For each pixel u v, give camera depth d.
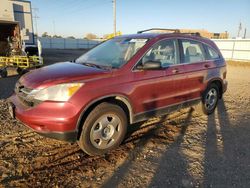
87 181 2.96
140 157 3.56
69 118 3.11
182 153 3.71
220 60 5.52
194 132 4.56
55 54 31.61
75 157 3.52
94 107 3.39
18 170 3.15
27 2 16.64
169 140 4.17
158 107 4.19
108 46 4.57
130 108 3.76
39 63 13.95
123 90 3.57
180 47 4.59
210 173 3.18
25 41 16.92
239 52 26.89
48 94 3.13
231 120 5.32
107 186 2.87
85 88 3.23
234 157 3.63
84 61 4.31
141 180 3.00
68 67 3.83
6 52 16.33
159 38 4.23
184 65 4.57
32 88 3.26
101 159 3.49
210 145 4.02
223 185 2.93
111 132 3.60
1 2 15.17
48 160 3.42
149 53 4.00
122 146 3.89
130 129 4.59
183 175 3.12
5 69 11.08
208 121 5.20
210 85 5.36
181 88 4.53
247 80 12.36
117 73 3.57
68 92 3.14
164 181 2.98
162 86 4.14
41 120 3.10
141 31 5.52
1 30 17.41
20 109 3.35
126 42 4.39
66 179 2.98
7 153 3.57
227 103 6.86
